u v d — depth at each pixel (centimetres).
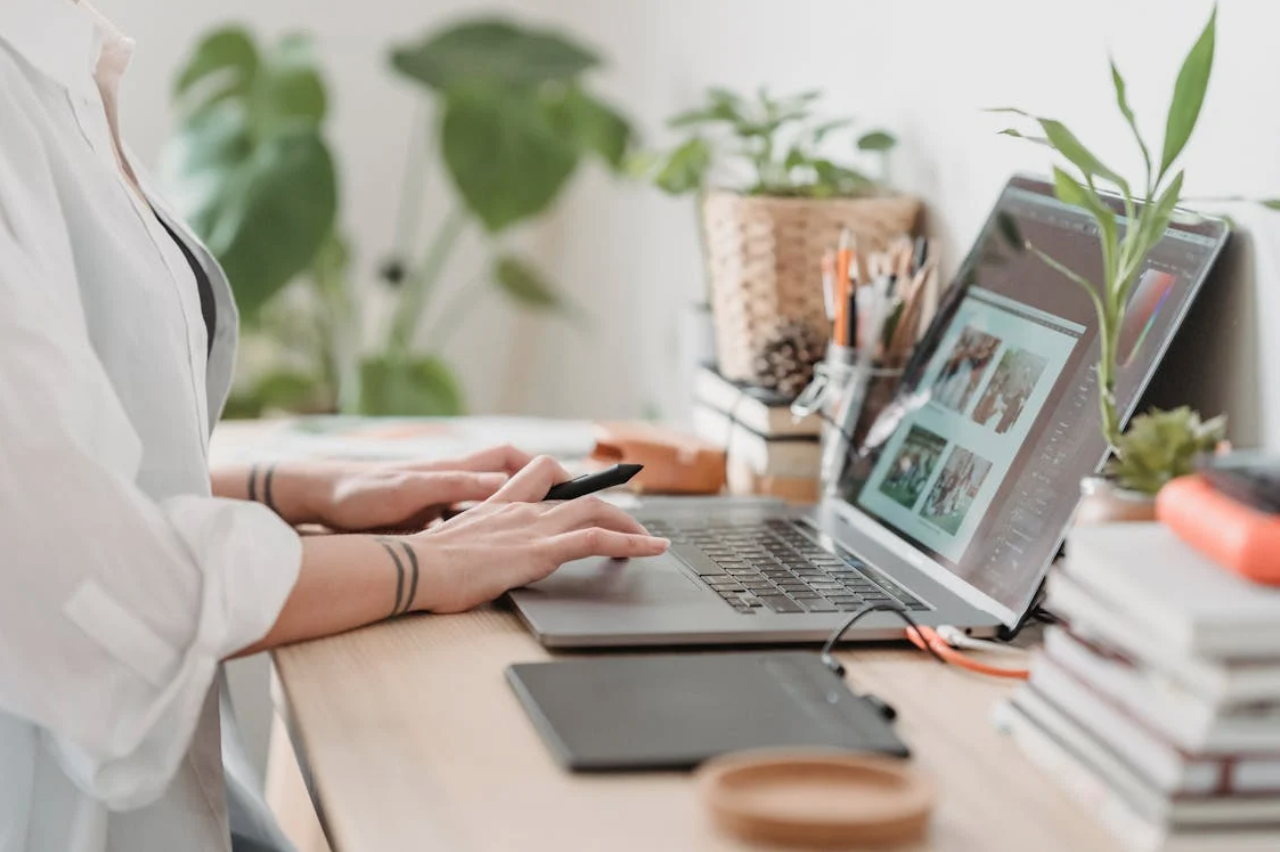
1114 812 64
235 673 153
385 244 304
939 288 141
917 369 125
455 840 62
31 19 100
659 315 235
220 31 267
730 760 66
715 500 128
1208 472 68
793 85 178
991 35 130
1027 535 97
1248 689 59
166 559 85
